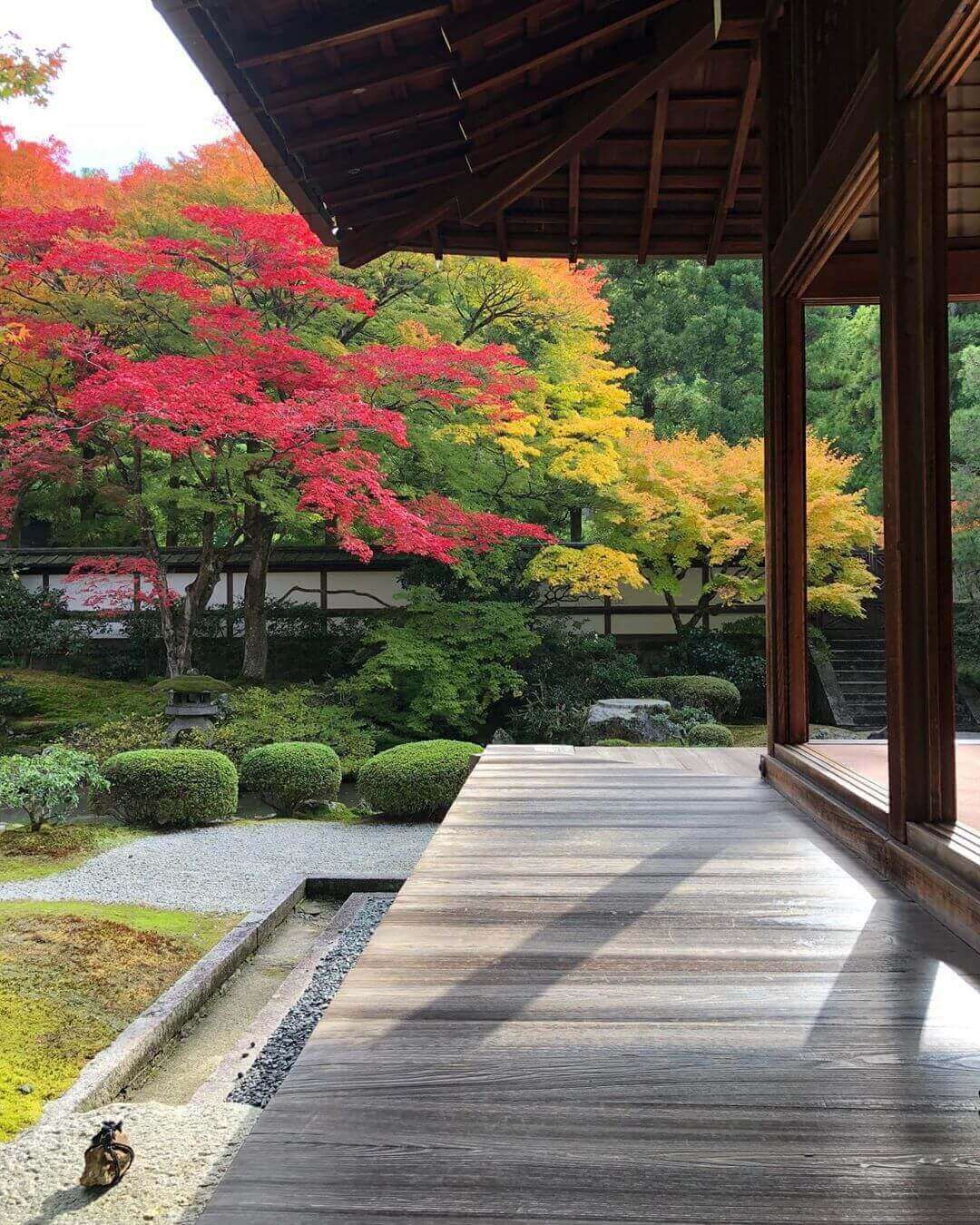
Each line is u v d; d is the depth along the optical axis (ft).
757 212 14.99
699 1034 4.78
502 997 5.26
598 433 36.24
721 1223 3.25
